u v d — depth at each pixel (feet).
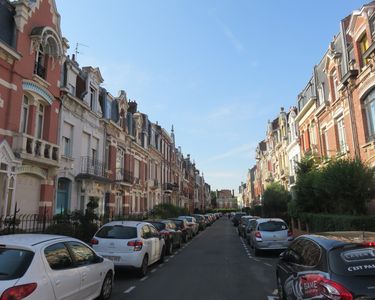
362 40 62.90
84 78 73.41
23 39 51.29
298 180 75.36
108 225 39.42
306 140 100.89
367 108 61.87
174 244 64.49
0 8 47.47
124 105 97.96
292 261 22.16
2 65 47.16
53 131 59.36
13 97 48.65
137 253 36.68
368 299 15.38
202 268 43.06
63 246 22.25
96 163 78.33
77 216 54.80
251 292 29.99
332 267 16.83
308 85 96.53
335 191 54.75
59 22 60.95
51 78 58.95
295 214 80.43
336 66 73.36
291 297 20.59
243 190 501.56
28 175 53.16
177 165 204.13
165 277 37.19
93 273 24.45
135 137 111.65
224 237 96.68
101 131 82.23
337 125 76.89
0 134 46.11
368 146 60.39
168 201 168.66
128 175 100.01
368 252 17.26
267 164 188.65
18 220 42.60
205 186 431.02
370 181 53.11
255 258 52.42
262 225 55.88
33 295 17.48
